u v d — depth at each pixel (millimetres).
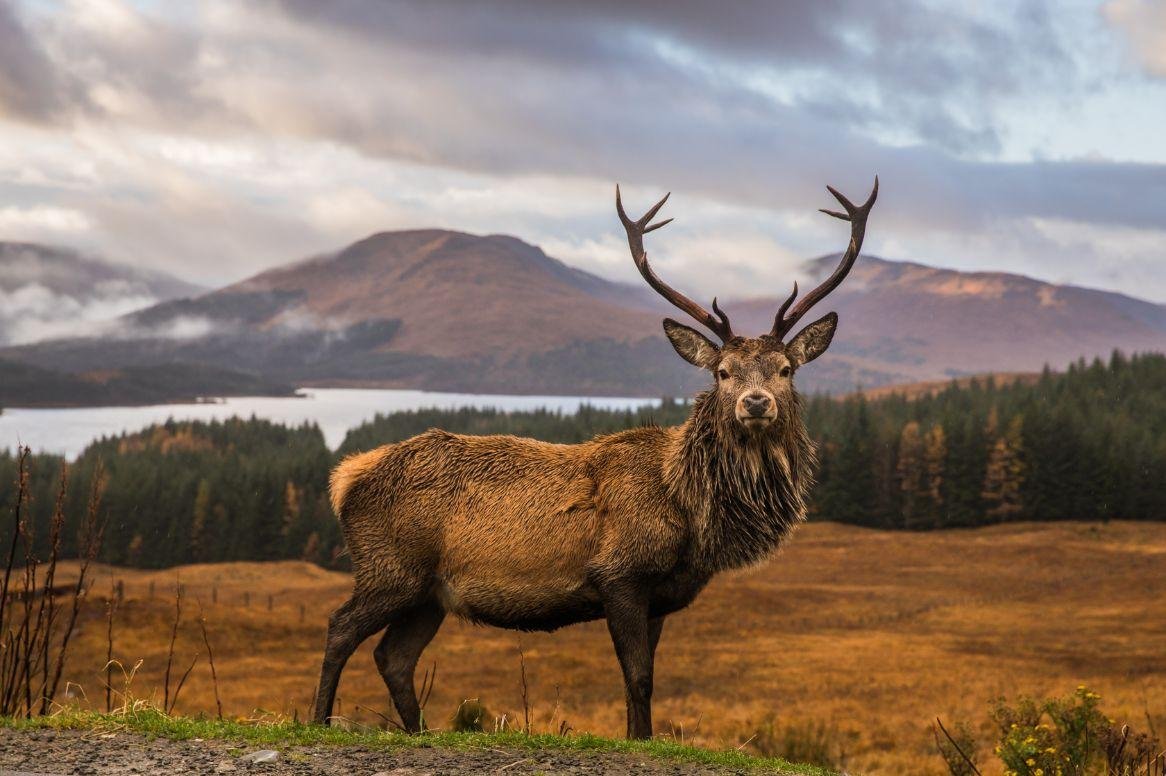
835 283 8758
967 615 78500
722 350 8445
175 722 7055
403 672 8516
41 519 115625
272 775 5867
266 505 137625
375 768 6066
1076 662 55438
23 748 6371
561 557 8125
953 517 132875
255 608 72312
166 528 134000
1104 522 129875
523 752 6559
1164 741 23641
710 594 84438
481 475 8398
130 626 56469
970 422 138500
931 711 39156
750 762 6684
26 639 7801
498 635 64875
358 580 8430
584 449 8531
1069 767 8977
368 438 197125
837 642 64938
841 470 138375
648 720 7938
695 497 8016
